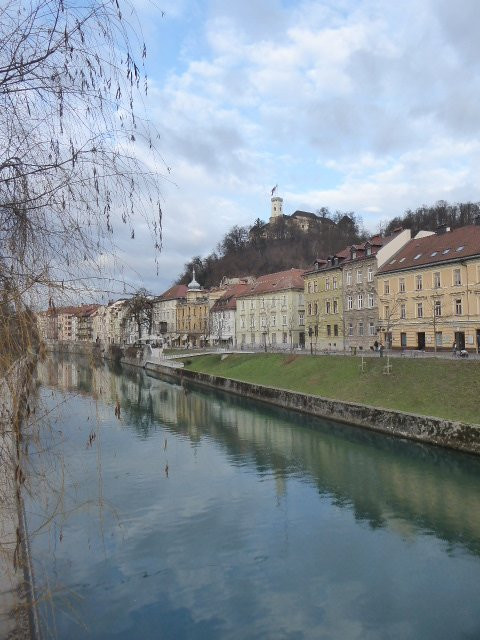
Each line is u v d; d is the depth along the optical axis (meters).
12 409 5.94
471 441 24.88
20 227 5.62
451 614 12.08
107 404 10.70
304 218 155.12
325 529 16.98
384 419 31.03
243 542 15.99
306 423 35.59
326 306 66.75
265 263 130.50
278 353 59.00
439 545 15.72
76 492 19.89
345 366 44.00
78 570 14.01
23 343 5.76
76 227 5.90
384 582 13.57
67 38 5.22
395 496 20.12
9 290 5.61
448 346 47.00
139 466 24.17
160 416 39.28
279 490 21.03
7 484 6.95
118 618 11.84
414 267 50.50
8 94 5.32
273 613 12.16
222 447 28.77
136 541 15.88
